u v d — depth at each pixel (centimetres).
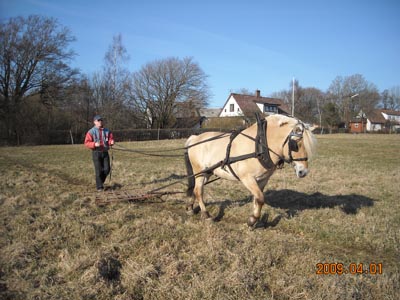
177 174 1169
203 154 630
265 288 376
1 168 1335
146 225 561
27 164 1509
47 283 381
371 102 7888
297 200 776
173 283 378
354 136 4578
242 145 549
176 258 443
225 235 514
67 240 504
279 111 6500
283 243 492
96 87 3934
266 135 529
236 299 351
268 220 624
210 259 433
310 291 361
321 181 1038
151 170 1259
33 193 821
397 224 593
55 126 3344
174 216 634
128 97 4372
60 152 2145
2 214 623
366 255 485
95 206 698
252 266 416
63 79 3531
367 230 556
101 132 841
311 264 428
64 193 823
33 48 3253
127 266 419
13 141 3058
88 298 349
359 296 358
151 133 3691
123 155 1922
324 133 5619
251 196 807
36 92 3459
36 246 477
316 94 7712
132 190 822
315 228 572
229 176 580
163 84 4578
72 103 3734
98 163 840
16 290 367
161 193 751
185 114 4866
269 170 536
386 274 407
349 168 1308
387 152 2048
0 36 3095
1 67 3156
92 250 462
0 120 3056
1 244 486
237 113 5847
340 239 535
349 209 691
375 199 793
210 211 689
